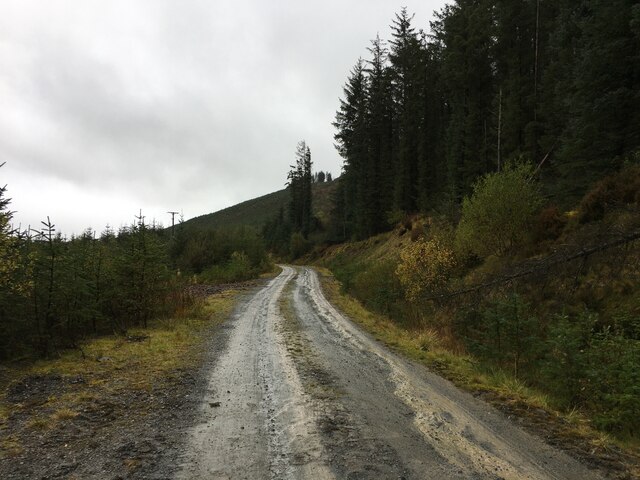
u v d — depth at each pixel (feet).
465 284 48.70
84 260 34.94
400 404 19.56
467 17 125.39
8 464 12.57
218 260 137.39
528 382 25.17
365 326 44.62
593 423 17.81
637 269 30.73
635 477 13.01
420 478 12.34
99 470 12.35
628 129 50.67
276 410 18.16
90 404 18.35
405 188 157.89
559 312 33.04
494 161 108.88
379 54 184.65
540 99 98.53
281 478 12.12
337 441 14.88
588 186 52.75
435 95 164.55
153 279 40.60
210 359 27.73
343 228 222.89
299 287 89.92
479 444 15.16
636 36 48.01
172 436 15.10
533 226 49.06
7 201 23.34
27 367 24.27
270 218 396.57
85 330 34.65
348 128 212.43
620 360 20.21
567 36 75.87
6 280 23.73
